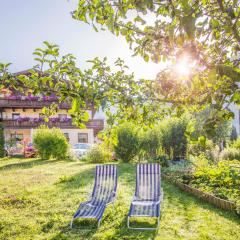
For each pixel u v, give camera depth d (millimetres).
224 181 10180
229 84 2271
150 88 3186
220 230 6855
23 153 27234
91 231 7168
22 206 9430
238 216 7707
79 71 2668
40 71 2625
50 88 2596
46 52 2598
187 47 2045
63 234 7035
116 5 2174
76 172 16156
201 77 2480
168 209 8680
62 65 2656
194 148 19219
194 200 9602
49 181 13500
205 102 2693
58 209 8953
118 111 3539
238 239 6309
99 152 21516
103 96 2820
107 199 9109
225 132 25281
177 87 2879
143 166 9883
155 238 6555
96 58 3078
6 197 10500
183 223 7445
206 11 2127
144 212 7559
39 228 7438
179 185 11555
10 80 2652
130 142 20656
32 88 2602
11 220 8047
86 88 2678
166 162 17172
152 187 9398
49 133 24625
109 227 7391
